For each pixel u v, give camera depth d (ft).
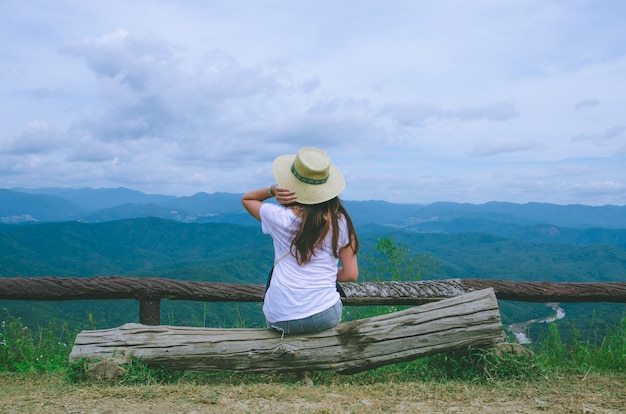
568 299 19.31
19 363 18.26
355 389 12.94
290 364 13.71
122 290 18.49
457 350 14.05
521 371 13.82
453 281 18.12
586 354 17.39
